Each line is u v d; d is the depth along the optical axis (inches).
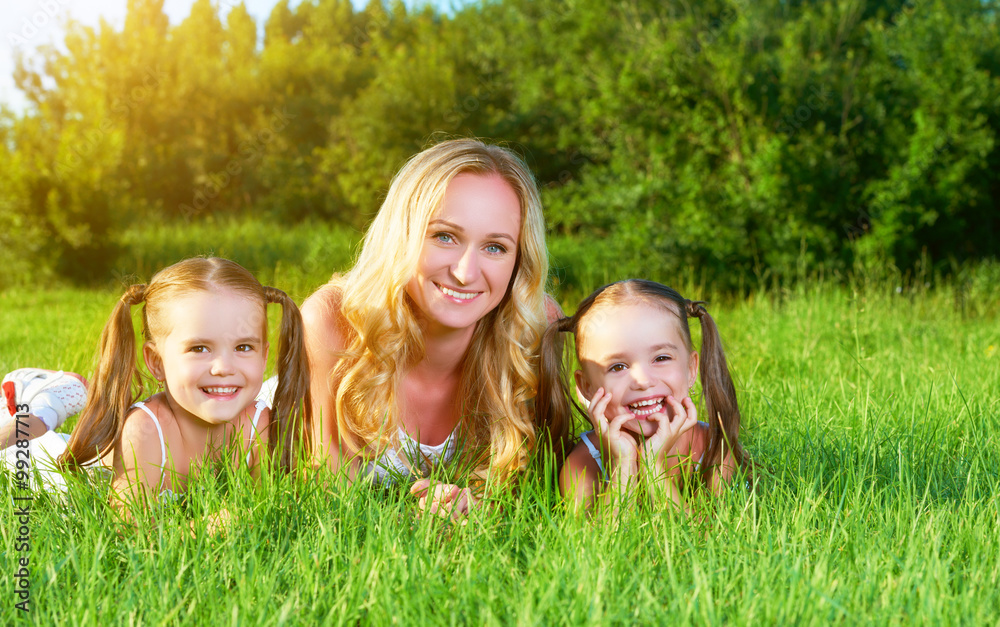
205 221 780.6
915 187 414.3
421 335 102.5
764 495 92.6
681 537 81.2
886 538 80.4
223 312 92.1
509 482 97.6
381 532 79.8
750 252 418.9
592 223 518.9
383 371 101.3
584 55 592.1
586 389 106.0
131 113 834.8
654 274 424.2
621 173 491.5
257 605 67.4
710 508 88.3
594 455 104.1
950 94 430.0
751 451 113.1
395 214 98.0
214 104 904.9
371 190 683.4
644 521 85.2
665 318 99.1
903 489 93.7
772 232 426.6
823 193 421.4
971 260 436.5
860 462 102.9
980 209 446.0
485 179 96.1
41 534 79.8
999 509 88.2
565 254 484.4
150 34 877.8
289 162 843.4
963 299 336.5
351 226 693.3
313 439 103.2
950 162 428.5
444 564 75.9
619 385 99.4
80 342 203.6
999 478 99.7
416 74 690.2
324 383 106.7
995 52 457.4
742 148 443.5
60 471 93.1
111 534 81.1
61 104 735.7
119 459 94.1
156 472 94.8
